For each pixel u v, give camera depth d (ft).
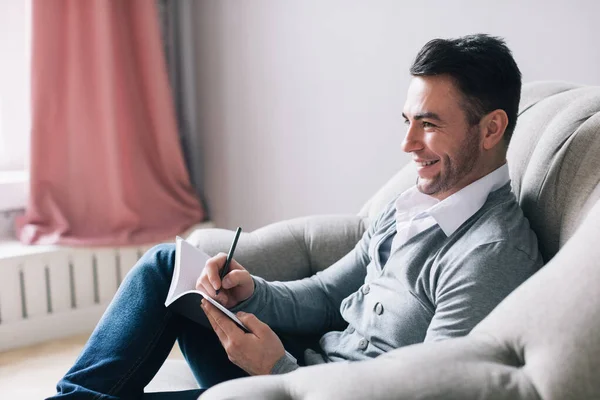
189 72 9.37
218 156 9.04
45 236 7.95
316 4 7.09
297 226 4.99
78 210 8.26
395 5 6.21
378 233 4.09
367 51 6.58
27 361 7.36
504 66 3.43
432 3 5.86
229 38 8.44
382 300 3.70
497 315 2.48
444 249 3.46
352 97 6.85
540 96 4.28
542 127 3.95
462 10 5.63
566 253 2.52
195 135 9.47
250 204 8.58
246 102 8.34
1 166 8.72
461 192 3.50
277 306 4.16
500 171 3.56
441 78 3.40
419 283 3.53
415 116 3.50
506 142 3.58
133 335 3.78
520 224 3.44
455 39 3.48
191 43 9.21
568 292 2.34
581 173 3.48
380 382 2.20
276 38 7.70
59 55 8.00
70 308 8.03
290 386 2.31
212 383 4.04
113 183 8.21
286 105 7.74
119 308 3.90
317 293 4.37
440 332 3.17
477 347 2.35
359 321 3.85
